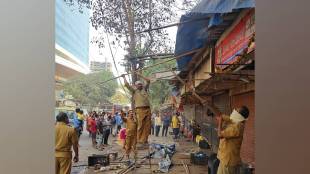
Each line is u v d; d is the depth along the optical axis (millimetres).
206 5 4957
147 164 9531
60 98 23172
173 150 11492
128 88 8289
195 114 18250
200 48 8906
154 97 21453
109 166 9484
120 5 10227
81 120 13836
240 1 4434
